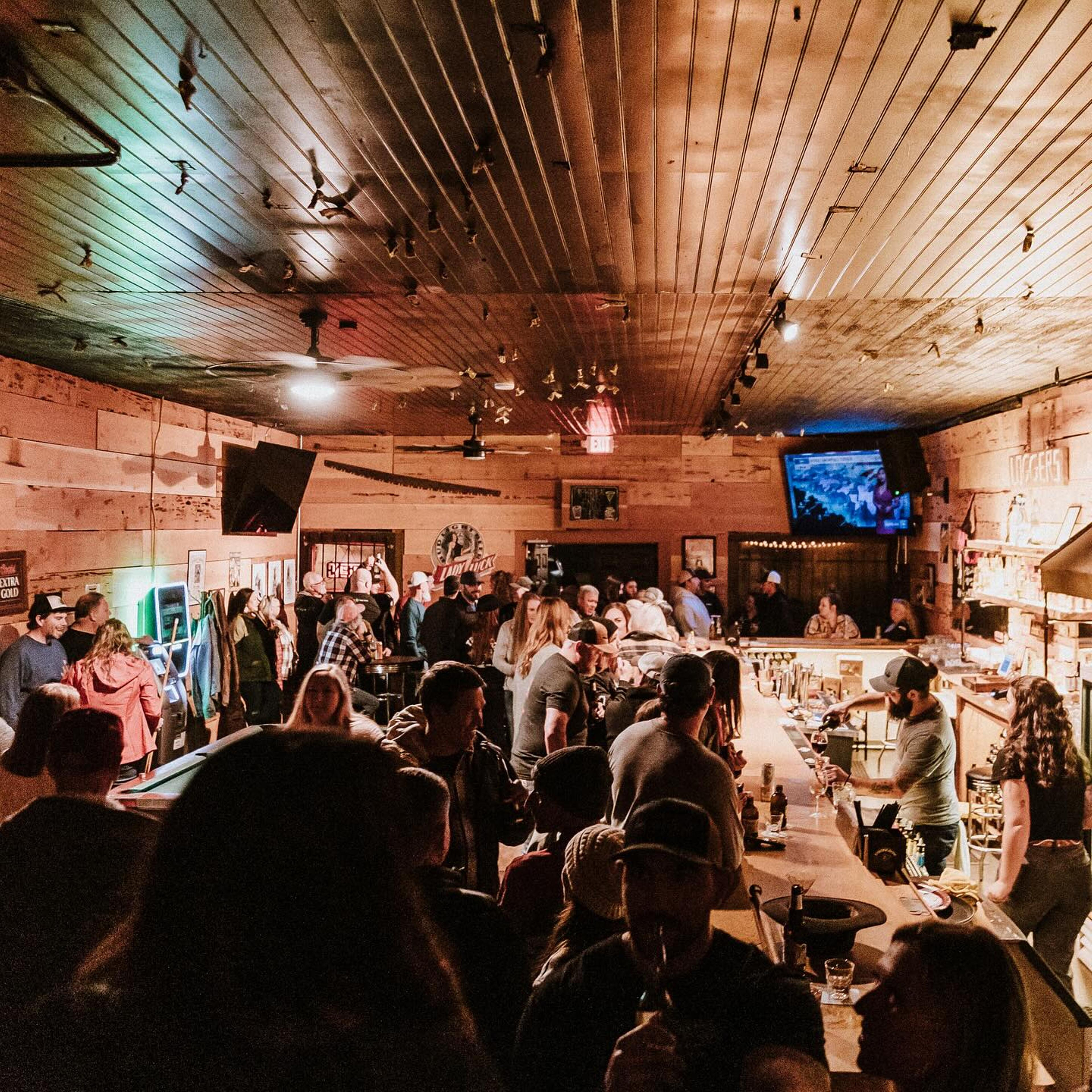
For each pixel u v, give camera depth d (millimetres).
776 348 6176
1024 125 2732
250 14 2209
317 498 13102
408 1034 946
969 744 7910
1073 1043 3027
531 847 3424
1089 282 4492
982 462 9227
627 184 3242
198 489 9938
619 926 2115
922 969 1769
